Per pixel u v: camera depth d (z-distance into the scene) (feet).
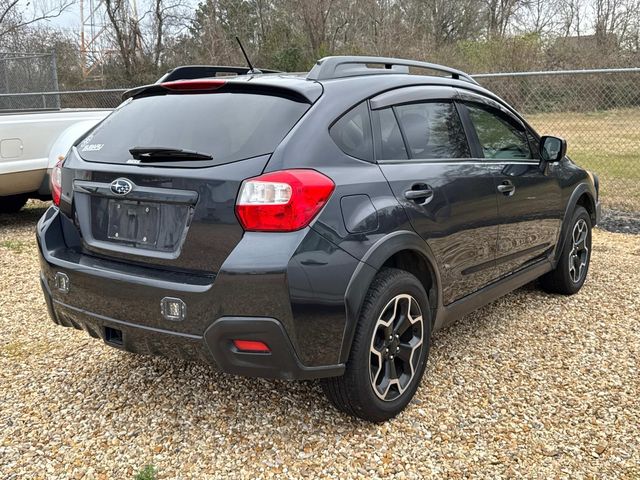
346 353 9.13
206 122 9.56
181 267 9.03
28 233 25.41
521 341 13.41
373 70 11.17
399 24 94.43
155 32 91.66
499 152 13.29
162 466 9.05
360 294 9.07
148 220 9.40
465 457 9.21
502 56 68.23
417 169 10.64
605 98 35.96
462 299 12.13
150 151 9.22
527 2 113.39
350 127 9.80
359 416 9.84
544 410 10.52
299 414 10.37
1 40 74.74
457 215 11.25
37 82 45.37
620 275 18.44
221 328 8.55
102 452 9.41
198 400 10.88
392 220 9.73
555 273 16.05
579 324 14.39
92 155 10.41
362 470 8.92
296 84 9.66
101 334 9.94
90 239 10.14
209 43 89.51
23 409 10.68
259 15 96.84
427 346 10.76
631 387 11.32
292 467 8.99
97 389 11.36
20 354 13.00
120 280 9.24
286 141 8.90
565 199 15.49
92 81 88.74
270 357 8.62
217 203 8.63
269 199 8.44
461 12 110.42
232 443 9.58
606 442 9.59
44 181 25.17
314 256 8.61
